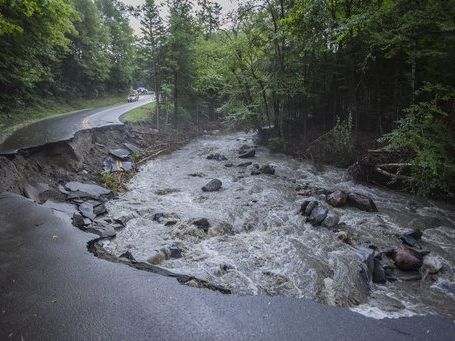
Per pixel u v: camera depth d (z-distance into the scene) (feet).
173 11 86.84
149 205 38.47
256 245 27.48
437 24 35.78
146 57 91.30
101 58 147.02
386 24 44.11
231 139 92.94
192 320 15.90
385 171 44.62
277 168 57.47
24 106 86.58
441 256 26.71
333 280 21.81
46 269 19.95
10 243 23.08
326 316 17.04
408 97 53.21
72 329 14.83
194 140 90.58
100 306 16.55
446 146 36.88
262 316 16.65
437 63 42.37
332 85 67.26
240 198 41.01
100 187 42.55
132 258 23.75
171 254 25.44
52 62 110.32
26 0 48.60
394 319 17.66
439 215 36.37
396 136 38.24
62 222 27.32
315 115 74.13
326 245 27.20
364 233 30.55
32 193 35.53
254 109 76.48
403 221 34.22
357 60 59.57
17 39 62.08
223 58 75.92
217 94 107.04
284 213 35.32
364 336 15.55
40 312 15.92
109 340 14.23
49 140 47.62
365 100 63.46
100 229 28.71
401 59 53.93
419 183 39.93
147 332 14.83
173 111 103.19
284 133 75.87
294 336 15.17
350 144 56.18
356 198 37.70
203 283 20.31
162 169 57.21
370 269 23.57
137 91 207.21
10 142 45.93
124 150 62.69
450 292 21.80
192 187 46.50
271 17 70.49
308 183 48.37
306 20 58.29
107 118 85.81
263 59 72.38
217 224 31.65
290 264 23.97
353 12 55.11
